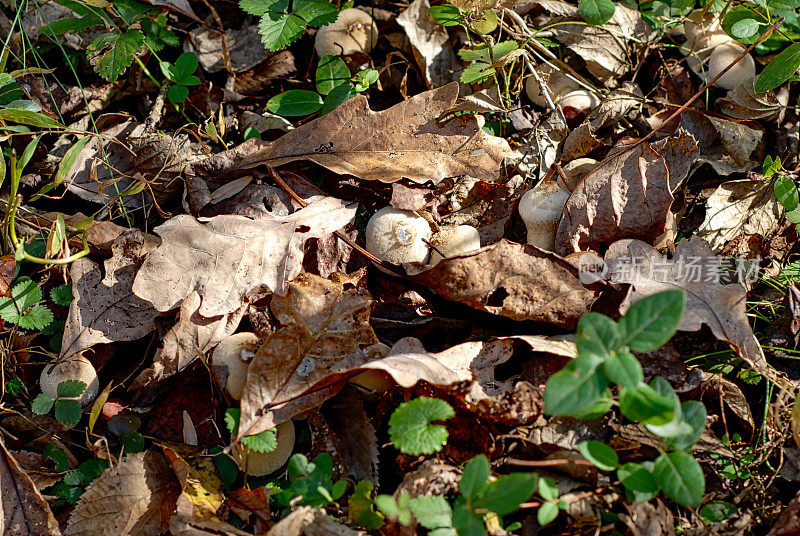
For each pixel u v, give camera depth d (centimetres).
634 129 77
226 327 68
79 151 72
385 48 80
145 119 78
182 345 68
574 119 77
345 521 64
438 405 63
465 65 78
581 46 78
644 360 67
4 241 73
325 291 68
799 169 75
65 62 79
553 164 73
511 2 75
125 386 70
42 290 72
